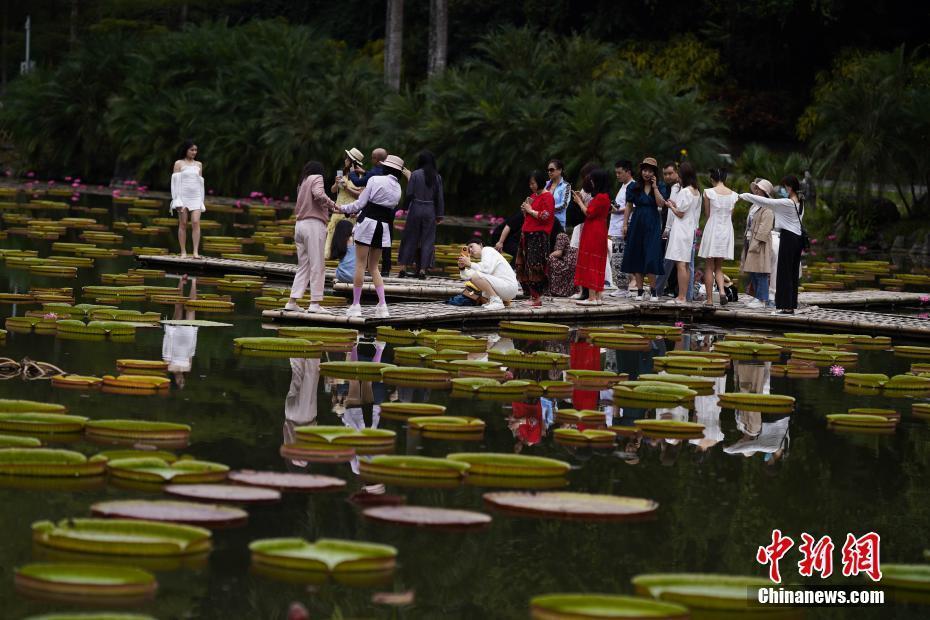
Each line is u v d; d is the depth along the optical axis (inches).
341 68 1728.6
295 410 417.7
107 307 618.5
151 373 471.8
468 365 510.0
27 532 276.2
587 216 731.4
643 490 340.8
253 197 1662.2
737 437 413.4
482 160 1514.5
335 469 343.6
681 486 347.6
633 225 758.5
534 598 237.1
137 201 1455.5
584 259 732.7
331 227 882.1
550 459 352.2
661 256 762.8
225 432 379.9
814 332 727.7
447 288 777.6
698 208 757.3
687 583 262.2
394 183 626.2
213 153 1679.4
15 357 486.0
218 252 998.4
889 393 512.7
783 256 749.9
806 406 475.5
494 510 312.7
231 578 257.8
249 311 679.1
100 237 1034.7
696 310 750.5
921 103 1321.4
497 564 276.4
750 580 265.3
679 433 415.8
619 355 587.8
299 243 639.8
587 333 663.1
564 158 1472.7
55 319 575.2
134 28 2306.8
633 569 277.9
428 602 251.3
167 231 1167.0
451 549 284.8
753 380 533.3
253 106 1696.6
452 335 591.8
